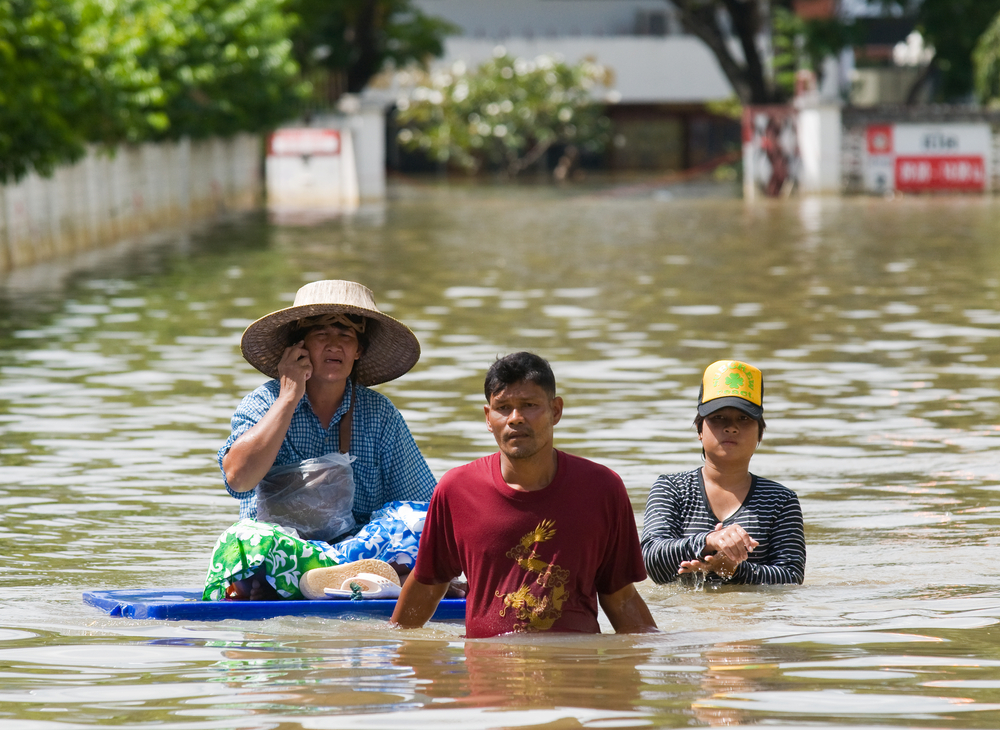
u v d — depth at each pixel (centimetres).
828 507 2014
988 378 3089
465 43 14712
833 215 8494
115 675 1204
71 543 1836
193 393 2958
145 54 7431
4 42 5334
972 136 10400
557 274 5322
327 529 1645
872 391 2948
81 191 6625
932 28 11444
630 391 2945
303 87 10294
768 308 4297
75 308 4362
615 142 15200
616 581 1377
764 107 10569
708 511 1702
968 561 1712
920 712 1062
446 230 7656
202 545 1836
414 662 1237
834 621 1420
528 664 1221
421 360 3334
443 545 1380
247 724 1046
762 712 1060
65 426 2627
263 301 4531
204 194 9356
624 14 15000
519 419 1302
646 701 1091
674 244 6625
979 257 5819
